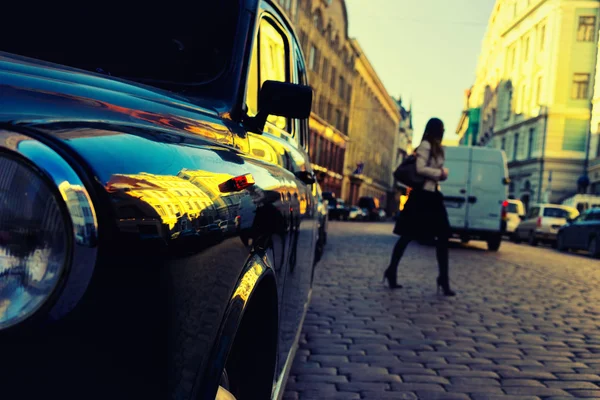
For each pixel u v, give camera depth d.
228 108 1.86
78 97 1.23
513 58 44.81
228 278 1.26
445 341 4.21
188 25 2.07
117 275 0.89
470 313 5.23
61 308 0.85
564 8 36.47
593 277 8.95
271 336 1.84
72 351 0.87
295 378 3.31
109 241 0.89
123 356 0.90
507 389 3.23
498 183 13.93
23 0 2.14
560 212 21.45
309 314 4.93
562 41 36.66
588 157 36.31
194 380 1.06
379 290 6.28
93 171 0.91
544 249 19.03
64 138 0.94
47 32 2.10
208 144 1.45
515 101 43.06
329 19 43.25
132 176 0.97
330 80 45.94
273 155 2.13
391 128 84.94
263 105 1.94
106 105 1.28
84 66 2.01
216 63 1.98
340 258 9.54
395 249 6.38
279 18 2.53
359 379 3.32
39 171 0.86
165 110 1.47
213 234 1.15
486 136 54.84
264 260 1.58
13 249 0.86
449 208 14.03
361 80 58.22
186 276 1.02
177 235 1.00
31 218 0.86
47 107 1.12
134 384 0.91
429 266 8.96
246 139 1.83
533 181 38.56
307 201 2.73
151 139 1.15
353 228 23.42
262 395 1.82
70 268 0.85
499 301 5.93
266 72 2.33
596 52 36.28
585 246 16.67
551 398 3.11
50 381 0.86
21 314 0.84
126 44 2.05
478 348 4.05
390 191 86.75
